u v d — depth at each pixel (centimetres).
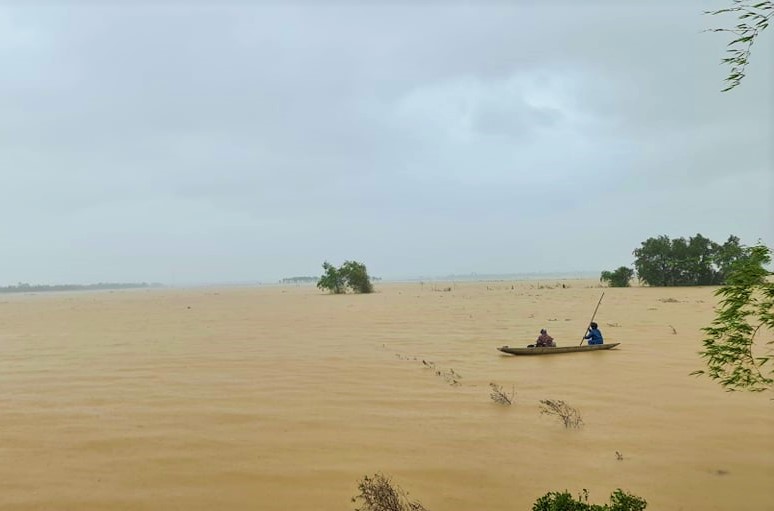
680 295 5988
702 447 1095
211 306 6838
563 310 4528
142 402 1534
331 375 1869
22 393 1678
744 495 878
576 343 2616
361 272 9556
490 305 5438
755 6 634
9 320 4981
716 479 941
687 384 1630
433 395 1562
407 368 1978
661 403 1423
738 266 754
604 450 1088
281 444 1152
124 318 4919
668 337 2650
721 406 1381
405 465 1023
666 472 973
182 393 1638
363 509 841
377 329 3353
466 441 1153
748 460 1023
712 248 7725
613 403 1437
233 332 3366
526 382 1717
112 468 1034
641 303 4900
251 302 7681
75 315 5591
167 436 1218
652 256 8094
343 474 987
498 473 980
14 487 952
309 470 1008
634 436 1169
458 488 919
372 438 1180
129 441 1187
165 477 987
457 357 2219
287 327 3619
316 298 8162
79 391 1695
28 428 1290
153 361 2250
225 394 1612
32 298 13875
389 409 1417
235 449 1127
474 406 1435
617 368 1903
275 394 1602
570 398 1501
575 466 1009
